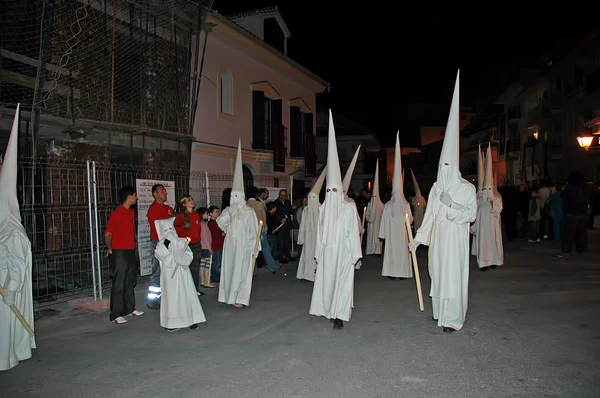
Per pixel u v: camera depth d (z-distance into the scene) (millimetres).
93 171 8008
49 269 9656
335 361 5305
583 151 25453
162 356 5582
